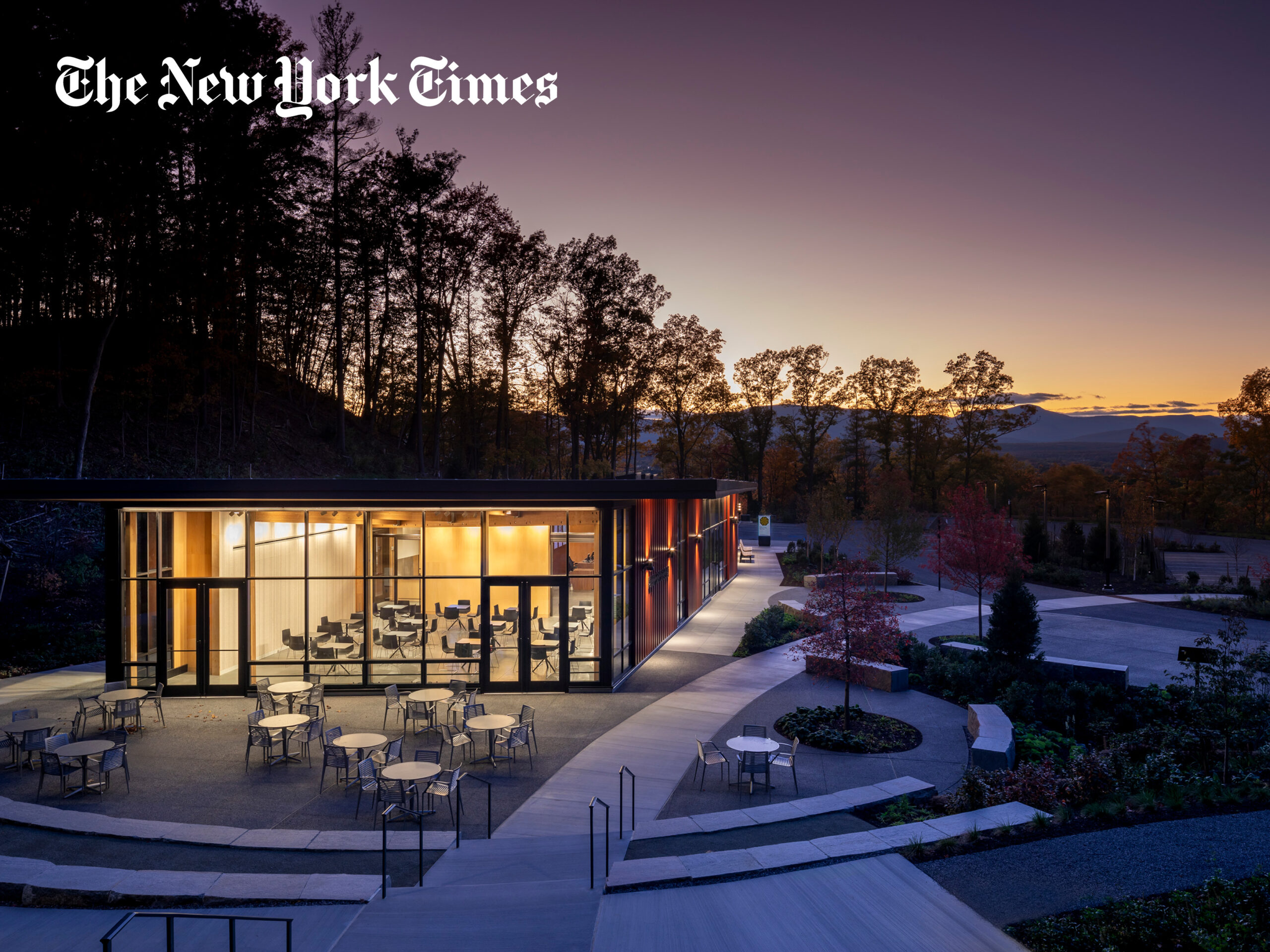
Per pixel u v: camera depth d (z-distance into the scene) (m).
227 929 7.89
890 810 11.45
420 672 19.31
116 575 18.64
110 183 32.38
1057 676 20.52
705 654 23.72
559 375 56.50
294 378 55.09
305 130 42.47
